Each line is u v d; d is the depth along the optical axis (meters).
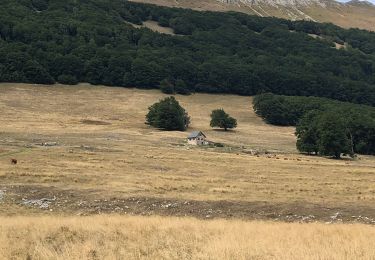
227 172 59.03
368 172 63.88
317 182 52.75
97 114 129.25
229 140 108.31
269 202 37.25
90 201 38.31
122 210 35.91
